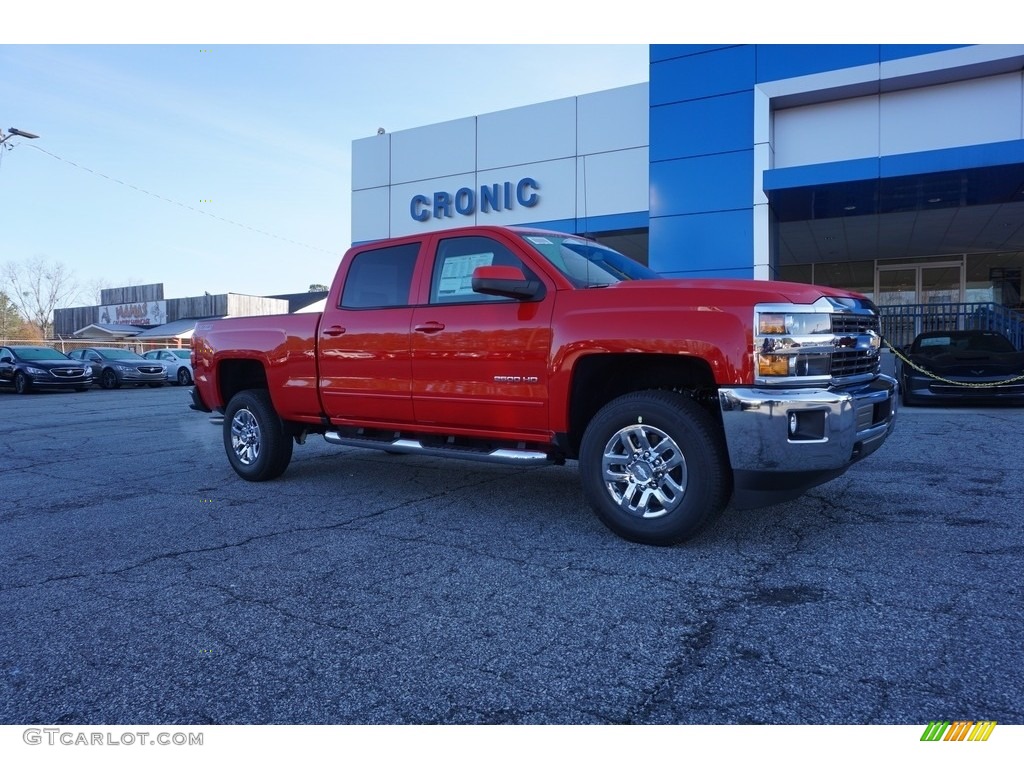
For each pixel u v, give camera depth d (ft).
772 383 12.73
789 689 8.73
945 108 40.73
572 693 8.80
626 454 14.30
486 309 16.02
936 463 21.81
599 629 10.53
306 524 16.69
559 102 54.03
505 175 56.24
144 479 22.85
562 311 14.89
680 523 13.61
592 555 13.89
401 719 8.35
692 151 45.06
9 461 27.35
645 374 15.67
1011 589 11.60
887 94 41.91
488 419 16.08
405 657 9.82
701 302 13.35
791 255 65.77
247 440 21.85
